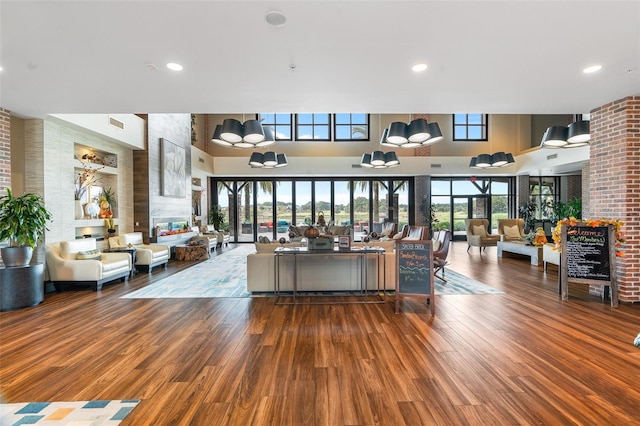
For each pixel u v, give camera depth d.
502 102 4.46
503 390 2.34
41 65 3.25
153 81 3.67
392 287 5.17
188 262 8.33
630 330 3.46
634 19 2.46
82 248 5.64
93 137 6.62
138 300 4.76
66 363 2.79
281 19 2.48
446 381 2.46
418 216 12.80
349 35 2.72
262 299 4.80
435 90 3.99
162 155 8.61
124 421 2.02
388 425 1.97
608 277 4.34
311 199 13.17
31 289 4.43
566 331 3.44
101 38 2.74
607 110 4.59
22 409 2.14
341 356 2.89
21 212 4.31
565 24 2.54
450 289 5.27
